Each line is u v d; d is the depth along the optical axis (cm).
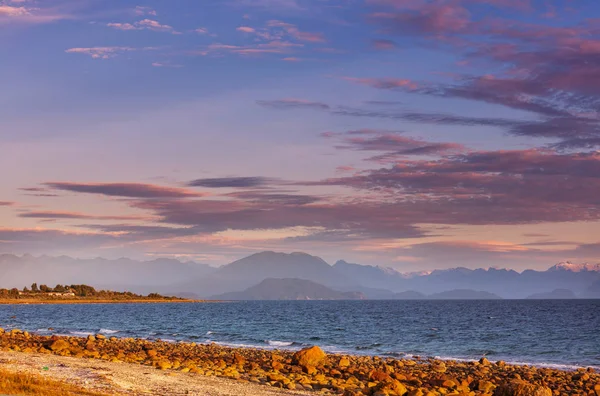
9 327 11538
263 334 10006
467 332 10644
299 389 3662
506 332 10656
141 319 15662
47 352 5353
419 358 6412
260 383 3819
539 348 7788
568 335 9950
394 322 14275
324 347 7656
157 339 8275
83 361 4469
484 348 7775
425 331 10888
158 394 3022
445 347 7869
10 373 2970
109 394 2850
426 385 4056
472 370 5134
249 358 5606
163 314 19638
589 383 4450
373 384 3803
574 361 6481
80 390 2852
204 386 3441
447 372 4975
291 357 5581
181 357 5397
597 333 10375
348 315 19088
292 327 12106
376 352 7069
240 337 9281
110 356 5100
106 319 15562
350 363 5356
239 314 19925
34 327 11600
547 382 4512
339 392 3578
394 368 5103
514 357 6819
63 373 3562
